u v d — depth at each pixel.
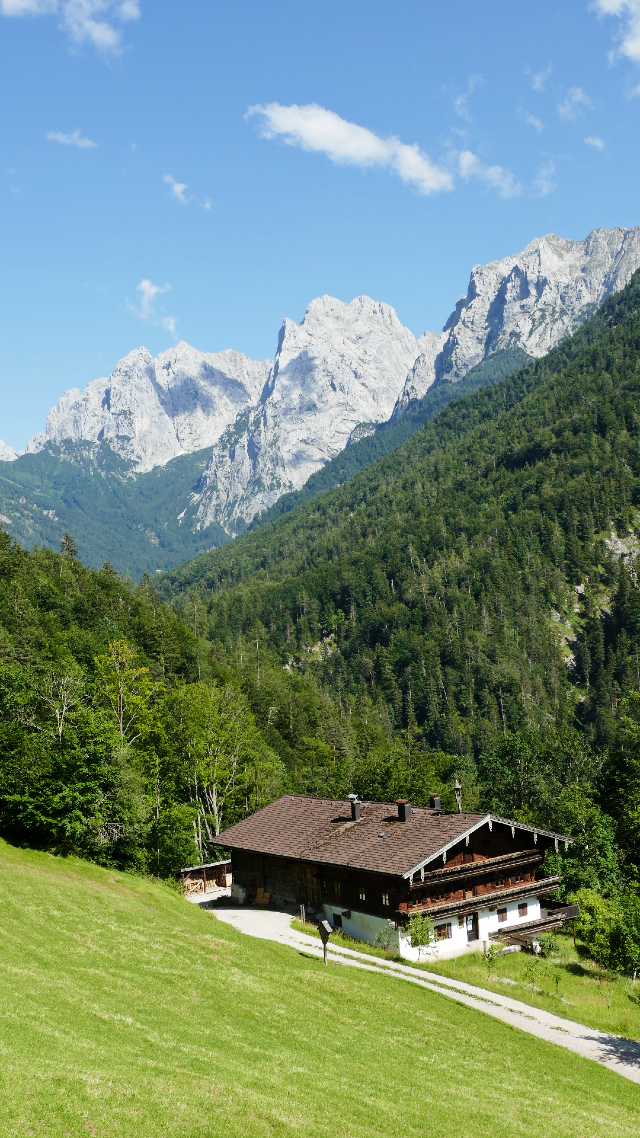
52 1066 19.61
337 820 55.78
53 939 32.22
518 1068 29.14
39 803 49.53
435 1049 29.16
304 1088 22.77
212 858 71.31
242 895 57.91
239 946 38.69
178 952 34.41
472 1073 27.59
